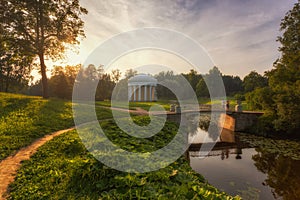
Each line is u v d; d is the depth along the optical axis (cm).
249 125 1742
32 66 2112
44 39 1828
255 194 652
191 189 369
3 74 3353
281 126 1442
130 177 386
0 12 1628
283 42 2138
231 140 1443
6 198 345
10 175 428
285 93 1497
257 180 767
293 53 1942
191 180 435
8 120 908
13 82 3494
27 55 1770
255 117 1747
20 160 512
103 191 358
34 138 734
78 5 1898
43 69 1805
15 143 637
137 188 355
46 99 1631
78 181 402
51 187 384
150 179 399
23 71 3403
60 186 388
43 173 442
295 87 1488
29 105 1268
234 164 963
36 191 369
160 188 368
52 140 698
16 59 1839
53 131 871
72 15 1862
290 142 1365
